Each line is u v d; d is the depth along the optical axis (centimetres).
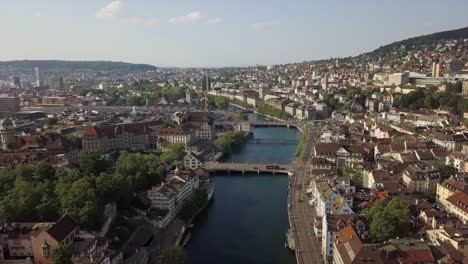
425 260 17250
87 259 18588
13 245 19825
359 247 17988
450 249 18225
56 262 17888
